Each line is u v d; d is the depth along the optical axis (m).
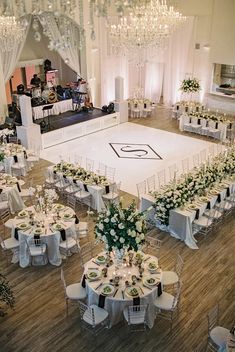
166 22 10.88
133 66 19.12
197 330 5.84
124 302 5.55
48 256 7.32
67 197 9.67
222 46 16.94
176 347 5.56
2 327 5.90
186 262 7.44
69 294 5.95
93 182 9.35
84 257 7.55
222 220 8.94
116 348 5.56
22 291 6.66
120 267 6.12
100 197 9.09
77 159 12.45
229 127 14.59
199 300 6.43
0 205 8.67
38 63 18.42
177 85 19.09
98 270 6.06
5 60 14.06
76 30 15.37
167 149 13.47
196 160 12.36
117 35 10.92
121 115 16.33
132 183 10.80
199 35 17.53
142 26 10.51
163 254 7.69
